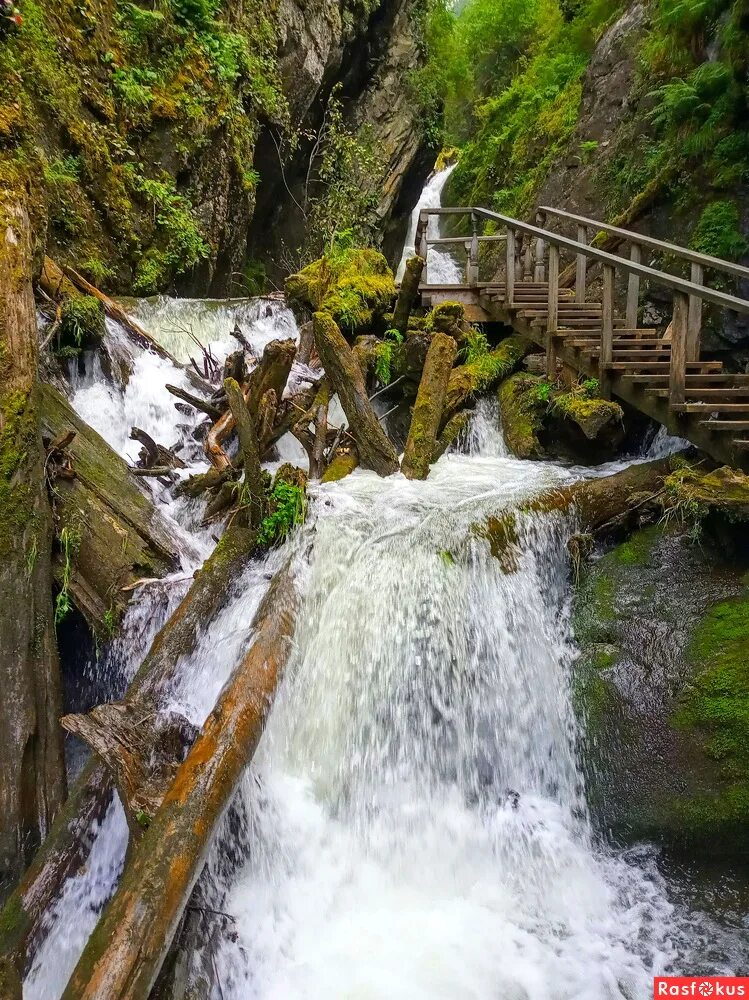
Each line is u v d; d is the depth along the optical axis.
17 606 4.14
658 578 5.01
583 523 5.54
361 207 16.81
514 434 7.30
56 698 4.14
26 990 3.04
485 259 14.81
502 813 4.39
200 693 4.30
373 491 5.99
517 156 15.34
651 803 4.10
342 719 4.43
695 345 5.84
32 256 5.99
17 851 3.60
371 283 9.24
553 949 3.69
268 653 4.15
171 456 6.21
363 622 4.72
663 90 8.53
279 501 5.26
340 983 3.46
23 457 4.55
